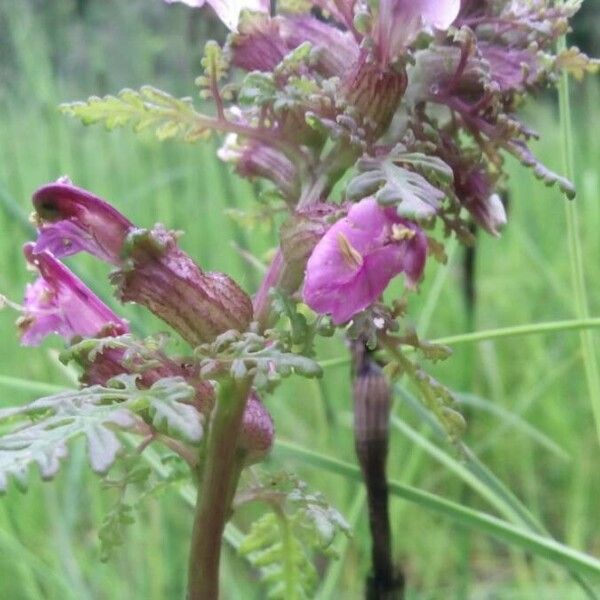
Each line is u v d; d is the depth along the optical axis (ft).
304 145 0.29
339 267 0.25
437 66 0.29
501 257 0.98
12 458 0.22
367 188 0.25
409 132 0.28
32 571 0.51
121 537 0.31
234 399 0.28
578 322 0.39
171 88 1.05
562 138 0.40
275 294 0.27
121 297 0.28
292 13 0.31
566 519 0.70
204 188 0.91
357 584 0.56
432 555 0.64
